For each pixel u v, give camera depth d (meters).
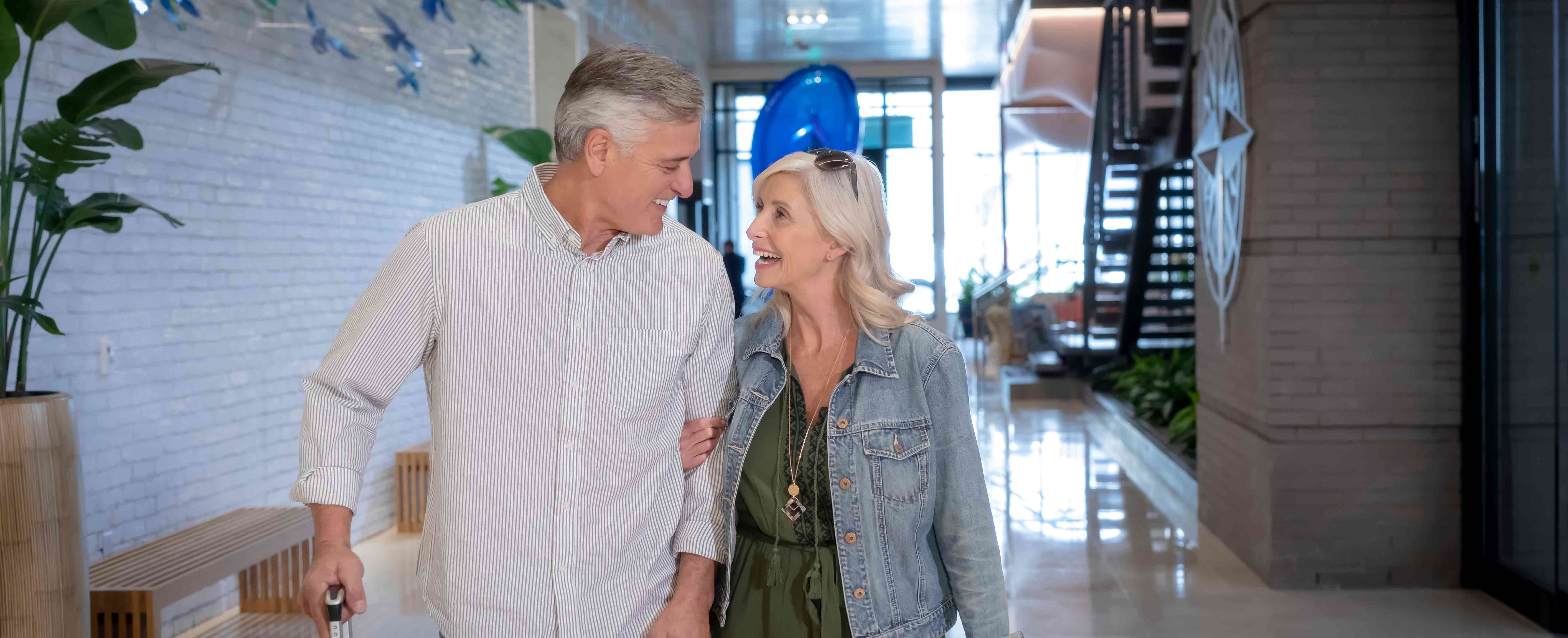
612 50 1.38
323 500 1.36
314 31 4.68
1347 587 4.05
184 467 3.88
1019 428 8.31
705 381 1.62
